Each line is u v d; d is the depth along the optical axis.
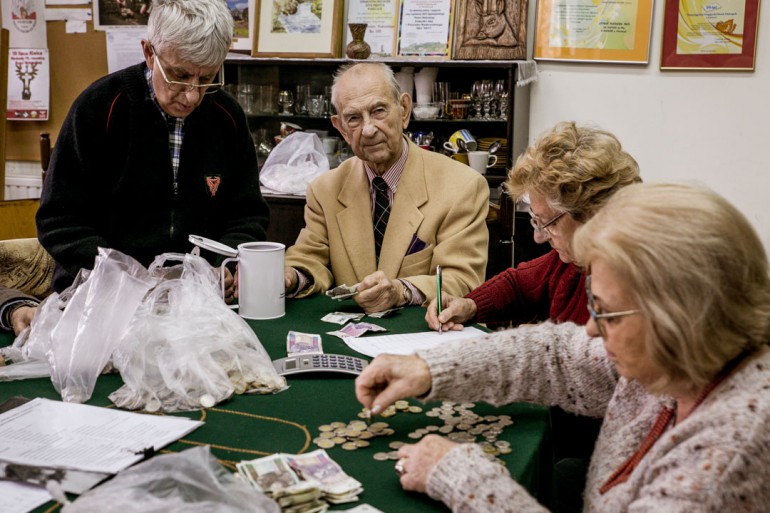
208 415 1.40
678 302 0.93
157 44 2.04
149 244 2.34
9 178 4.98
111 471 1.13
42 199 2.23
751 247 0.95
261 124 4.29
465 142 3.84
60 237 2.19
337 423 1.37
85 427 1.31
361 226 2.55
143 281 1.58
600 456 1.21
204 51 2.04
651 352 0.97
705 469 0.91
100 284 1.55
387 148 2.44
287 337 1.87
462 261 2.40
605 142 1.76
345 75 2.45
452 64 3.81
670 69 3.82
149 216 2.35
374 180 2.57
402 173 2.52
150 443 1.25
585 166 1.71
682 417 1.07
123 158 2.28
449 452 1.13
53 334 1.52
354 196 2.57
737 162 3.82
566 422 1.93
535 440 1.31
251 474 1.12
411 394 1.35
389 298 2.16
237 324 1.61
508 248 2.96
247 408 1.44
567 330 1.46
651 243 0.94
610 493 1.10
